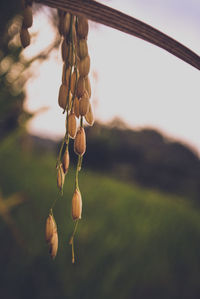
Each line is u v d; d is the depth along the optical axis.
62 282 0.42
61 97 0.11
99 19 0.10
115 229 0.59
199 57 0.11
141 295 0.46
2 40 0.26
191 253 0.60
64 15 0.11
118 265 0.48
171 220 0.75
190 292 0.50
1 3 0.25
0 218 0.45
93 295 0.43
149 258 0.53
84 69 0.11
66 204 0.62
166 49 0.11
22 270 0.41
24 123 0.30
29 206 0.52
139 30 0.10
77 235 0.53
